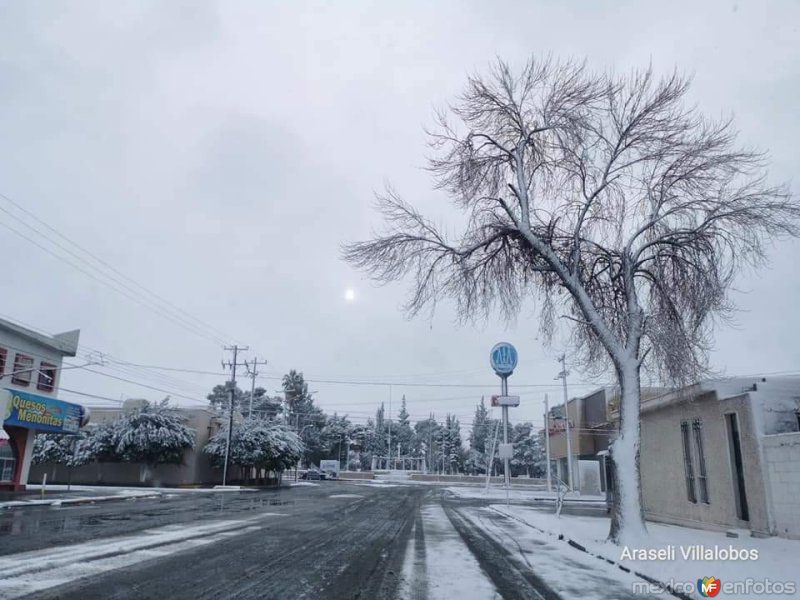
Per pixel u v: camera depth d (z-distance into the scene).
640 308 14.38
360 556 11.50
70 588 7.80
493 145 16.20
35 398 31.03
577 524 18.94
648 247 15.20
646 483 21.77
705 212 14.62
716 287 14.26
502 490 53.69
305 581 8.84
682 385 14.71
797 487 13.47
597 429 53.94
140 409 49.09
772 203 13.92
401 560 11.17
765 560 10.71
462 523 19.45
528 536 15.97
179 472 49.34
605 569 10.63
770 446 14.16
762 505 14.27
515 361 43.25
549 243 15.39
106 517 18.19
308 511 22.95
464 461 128.12
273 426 58.22
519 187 15.26
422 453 134.62
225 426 56.00
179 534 14.06
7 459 36.19
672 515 19.47
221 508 23.56
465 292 15.87
